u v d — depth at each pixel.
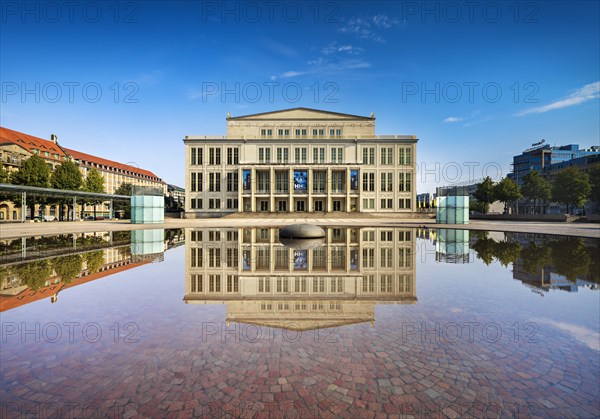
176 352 3.22
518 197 53.09
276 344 3.45
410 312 4.50
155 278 7.04
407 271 7.76
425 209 53.28
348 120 53.31
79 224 32.44
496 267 8.17
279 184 50.53
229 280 6.86
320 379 2.71
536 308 4.61
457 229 23.12
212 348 3.33
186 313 4.54
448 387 2.57
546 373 2.76
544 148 93.19
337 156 51.50
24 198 35.34
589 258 9.50
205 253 11.25
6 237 17.33
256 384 2.63
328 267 8.48
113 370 2.84
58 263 9.02
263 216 46.16
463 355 3.12
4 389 2.52
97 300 5.19
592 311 4.46
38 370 2.83
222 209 50.94
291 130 53.38
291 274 7.53
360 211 48.12
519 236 17.44
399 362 3.00
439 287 6.02
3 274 7.42
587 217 37.69
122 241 15.42
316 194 48.50
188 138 51.31
